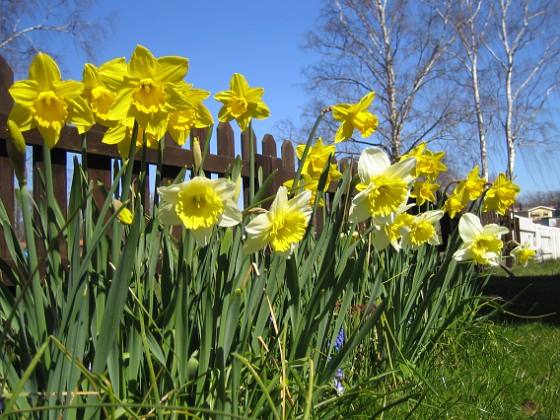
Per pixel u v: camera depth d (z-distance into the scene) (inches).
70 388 48.6
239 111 65.4
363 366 96.9
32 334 50.8
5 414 38.6
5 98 105.9
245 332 58.0
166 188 48.8
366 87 831.1
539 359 129.7
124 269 47.2
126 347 61.1
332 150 78.2
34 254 48.6
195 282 63.4
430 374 105.6
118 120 50.7
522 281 321.7
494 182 126.3
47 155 50.5
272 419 60.9
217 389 51.4
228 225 51.7
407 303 105.0
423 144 115.4
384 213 60.1
